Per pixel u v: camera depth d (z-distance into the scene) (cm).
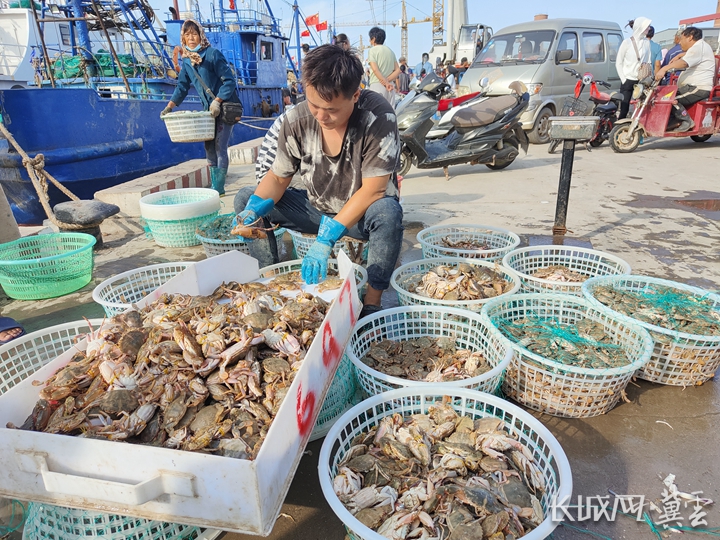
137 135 792
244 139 1223
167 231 454
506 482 165
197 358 177
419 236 384
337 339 197
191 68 577
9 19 1548
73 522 148
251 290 256
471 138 663
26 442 137
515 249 342
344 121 225
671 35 1727
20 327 259
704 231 450
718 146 941
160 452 128
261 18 1432
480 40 1656
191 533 159
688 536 161
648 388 237
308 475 191
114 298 300
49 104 654
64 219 448
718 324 244
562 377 205
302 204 305
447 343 255
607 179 684
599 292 272
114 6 978
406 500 161
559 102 986
